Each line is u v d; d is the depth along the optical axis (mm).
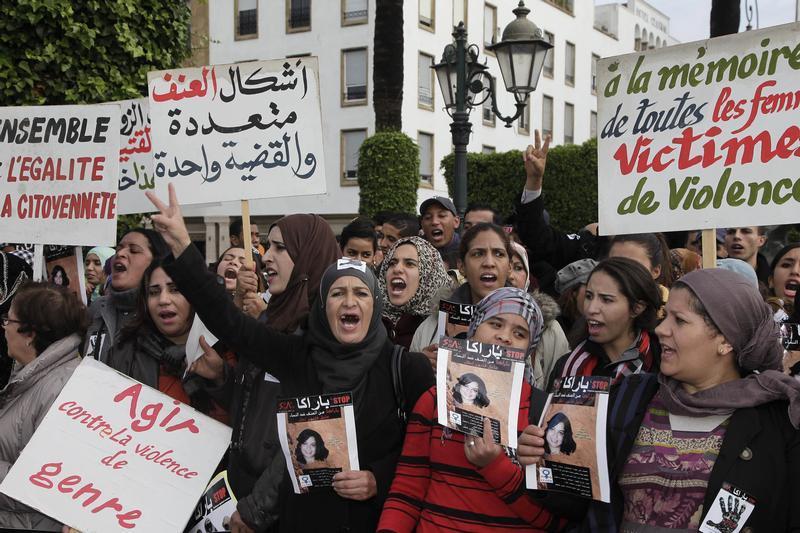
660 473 2381
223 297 3021
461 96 9016
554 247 5305
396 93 13320
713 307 2371
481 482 2670
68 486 3035
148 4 6930
